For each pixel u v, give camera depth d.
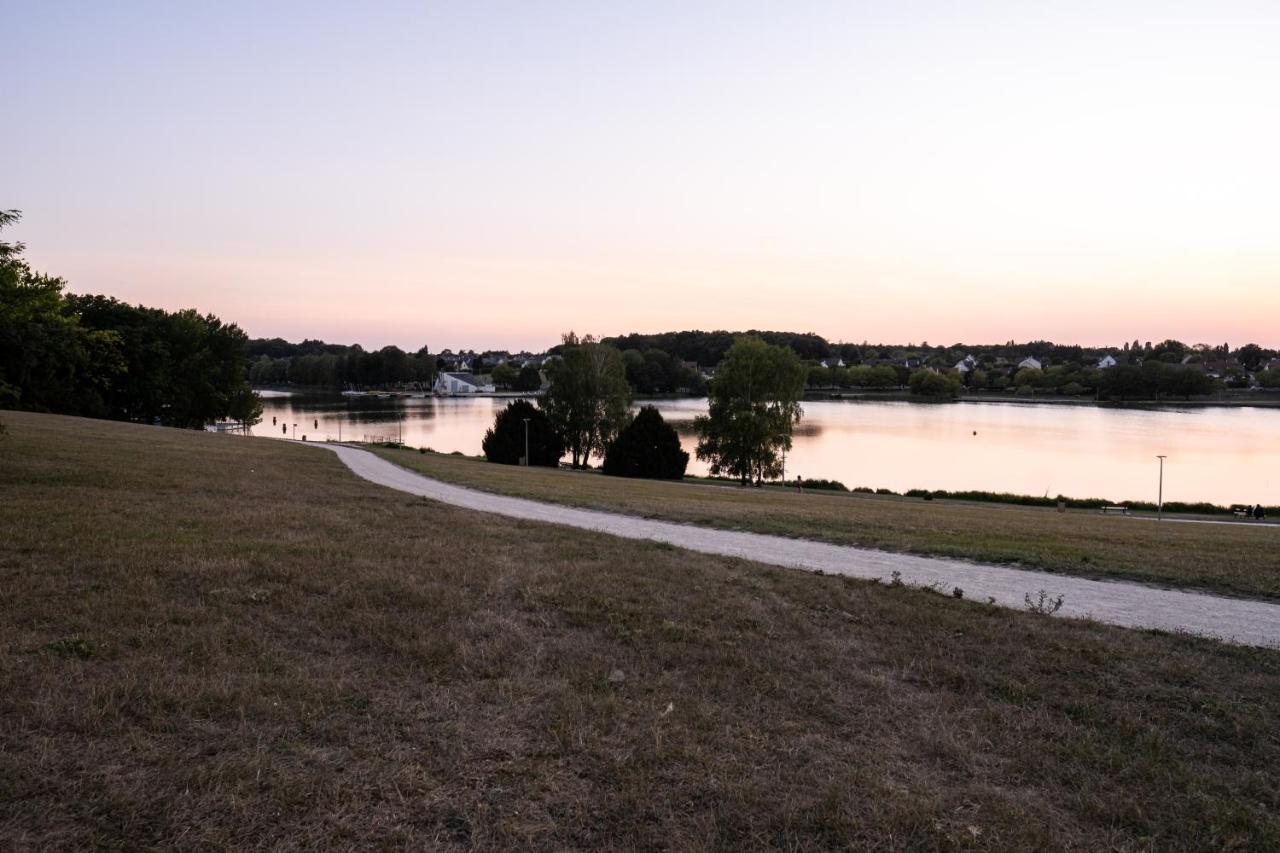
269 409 140.62
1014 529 20.77
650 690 6.70
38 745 5.02
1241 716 6.58
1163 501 49.97
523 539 13.97
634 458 52.31
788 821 4.69
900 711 6.52
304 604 8.48
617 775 5.14
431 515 16.91
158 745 5.16
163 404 70.00
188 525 12.91
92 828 4.25
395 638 7.52
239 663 6.64
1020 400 164.00
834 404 155.25
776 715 6.31
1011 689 7.05
